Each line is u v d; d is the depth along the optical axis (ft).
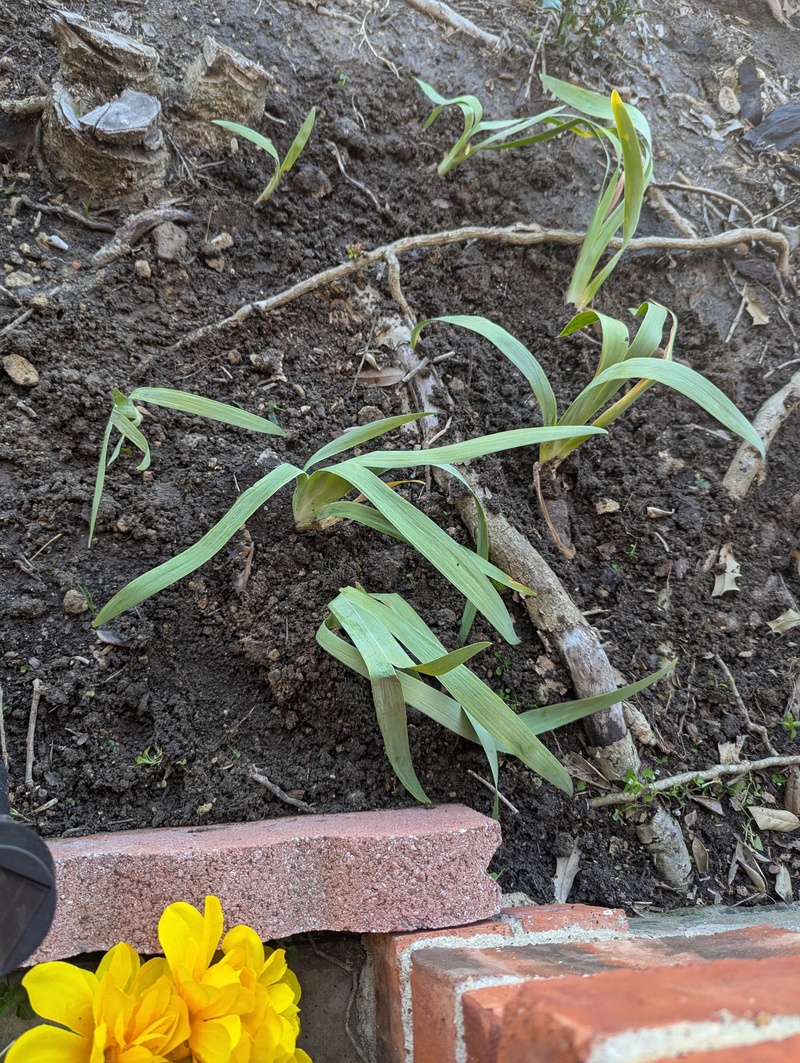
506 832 2.09
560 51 3.13
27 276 2.27
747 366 2.78
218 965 1.47
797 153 3.16
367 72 2.87
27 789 1.86
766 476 2.61
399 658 1.77
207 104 2.50
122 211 2.42
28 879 1.27
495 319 2.67
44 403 2.17
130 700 1.98
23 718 1.92
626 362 2.02
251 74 2.46
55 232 2.35
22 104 2.32
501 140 2.93
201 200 2.49
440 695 1.90
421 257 2.67
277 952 1.61
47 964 1.39
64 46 2.26
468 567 1.78
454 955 1.59
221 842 1.68
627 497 2.54
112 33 2.32
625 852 2.13
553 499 2.48
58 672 1.96
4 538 2.06
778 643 2.46
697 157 3.14
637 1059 0.94
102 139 2.27
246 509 1.86
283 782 2.01
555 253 2.83
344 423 2.40
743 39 3.45
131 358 2.28
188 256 2.43
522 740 1.75
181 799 1.95
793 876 2.18
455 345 2.58
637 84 3.23
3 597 1.99
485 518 2.11
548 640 2.27
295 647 2.10
